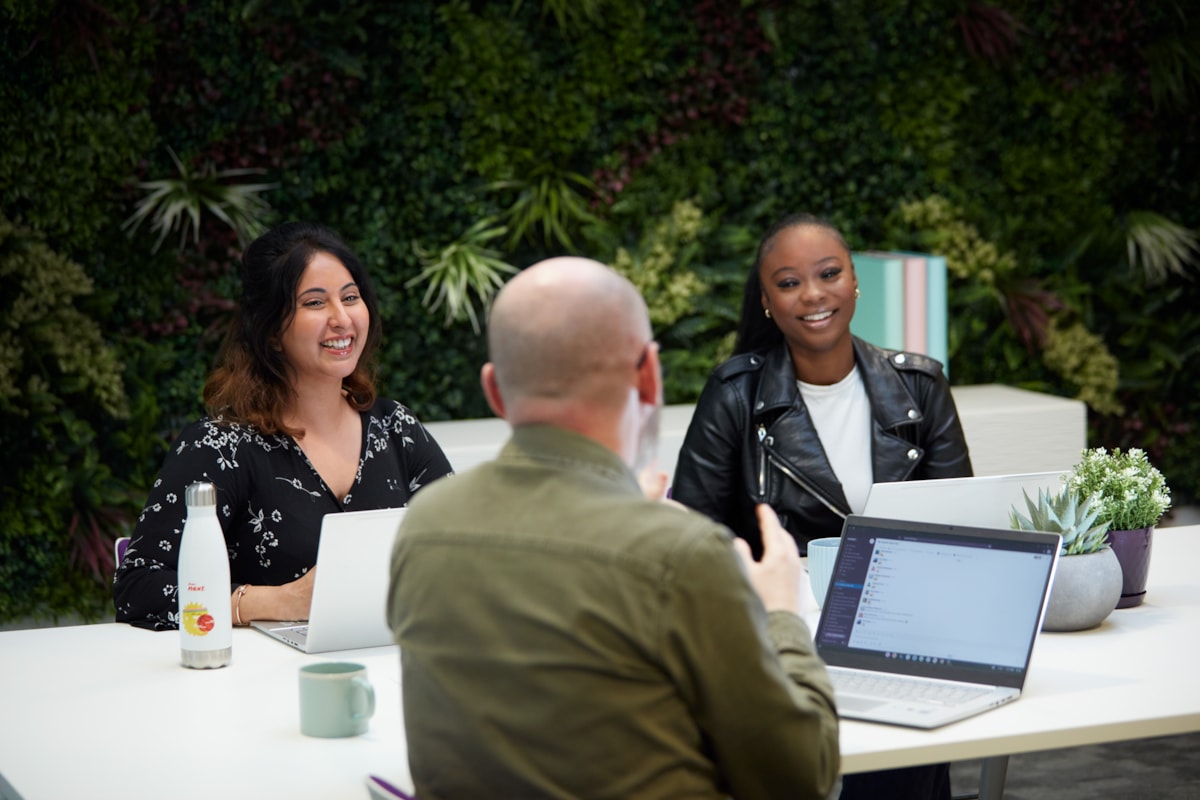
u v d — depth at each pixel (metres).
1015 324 5.62
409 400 5.15
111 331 4.77
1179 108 5.71
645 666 1.43
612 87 5.18
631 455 1.58
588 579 1.43
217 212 4.72
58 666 2.30
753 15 5.29
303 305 2.68
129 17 4.63
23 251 4.58
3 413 4.63
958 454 3.14
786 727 1.45
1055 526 2.41
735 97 5.31
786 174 5.43
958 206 5.59
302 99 4.86
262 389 2.69
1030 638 2.04
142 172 4.72
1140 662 2.19
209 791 1.77
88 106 4.62
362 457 2.79
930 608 2.13
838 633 2.17
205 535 2.25
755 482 3.12
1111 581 2.37
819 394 3.15
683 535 1.44
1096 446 5.82
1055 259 5.72
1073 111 5.62
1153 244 5.64
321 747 1.92
